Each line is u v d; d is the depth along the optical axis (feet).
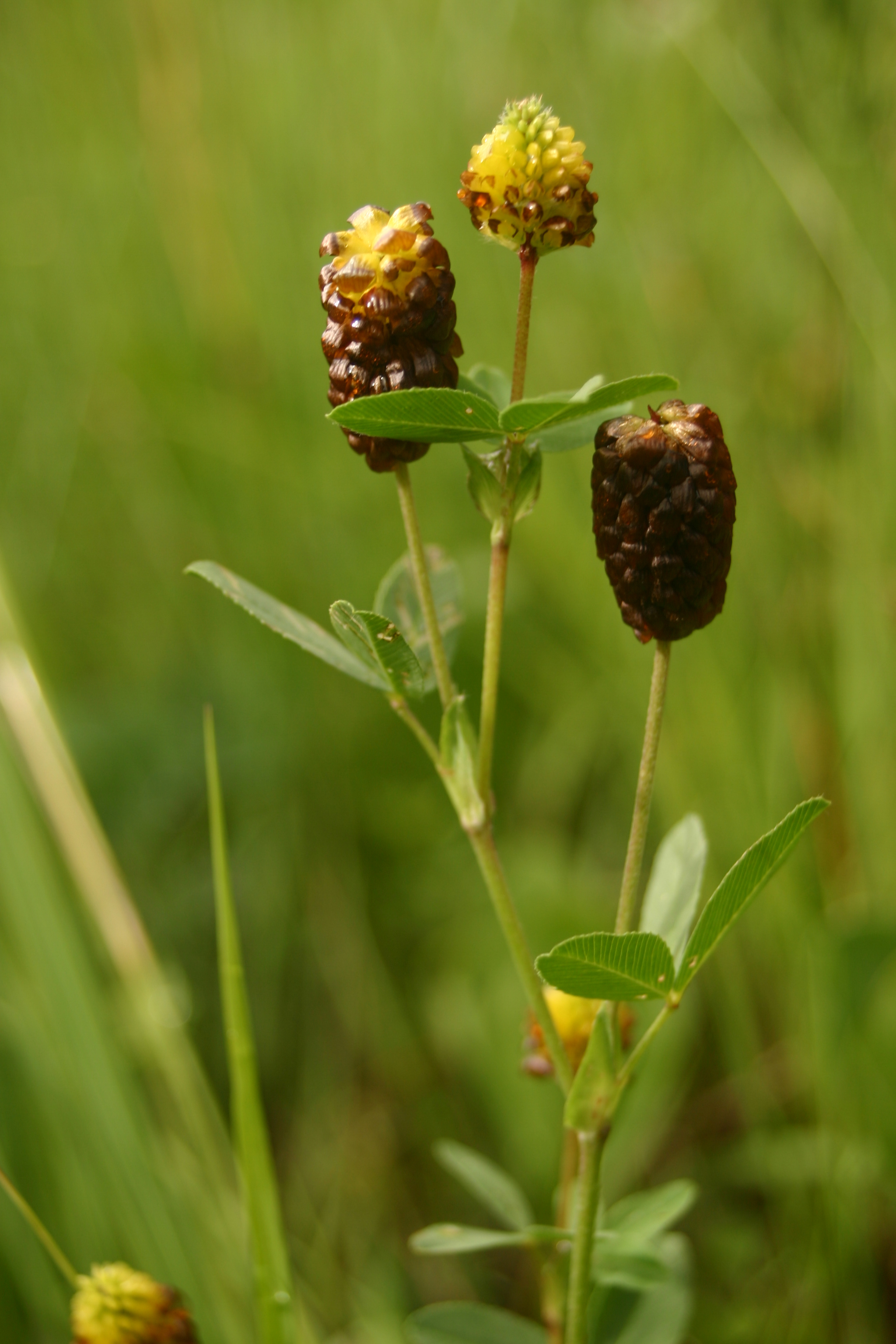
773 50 1.03
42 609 1.36
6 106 1.50
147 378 1.36
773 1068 1.00
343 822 1.21
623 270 1.15
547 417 0.67
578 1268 0.71
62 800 0.90
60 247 1.44
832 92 1.00
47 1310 0.83
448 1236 0.75
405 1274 0.95
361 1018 1.10
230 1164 0.90
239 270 1.37
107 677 1.36
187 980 1.13
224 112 1.37
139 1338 0.74
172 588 1.37
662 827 1.14
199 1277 0.82
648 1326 0.80
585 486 1.12
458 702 0.70
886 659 0.97
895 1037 0.91
